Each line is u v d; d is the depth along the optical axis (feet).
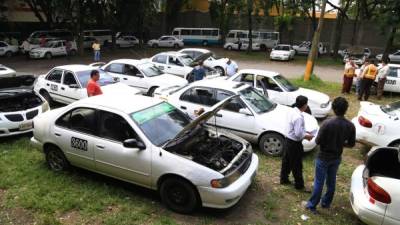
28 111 28.94
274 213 18.48
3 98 29.78
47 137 21.88
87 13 105.29
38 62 87.10
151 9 120.57
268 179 22.38
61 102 37.70
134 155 18.63
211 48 130.82
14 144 27.32
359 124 26.32
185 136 19.35
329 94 50.19
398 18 87.04
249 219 17.88
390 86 50.67
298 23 136.77
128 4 111.24
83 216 17.74
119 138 19.33
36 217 17.62
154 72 45.06
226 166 17.70
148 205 18.83
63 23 114.83
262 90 35.86
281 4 119.55
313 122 26.96
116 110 19.66
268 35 127.44
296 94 35.81
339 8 103.65
